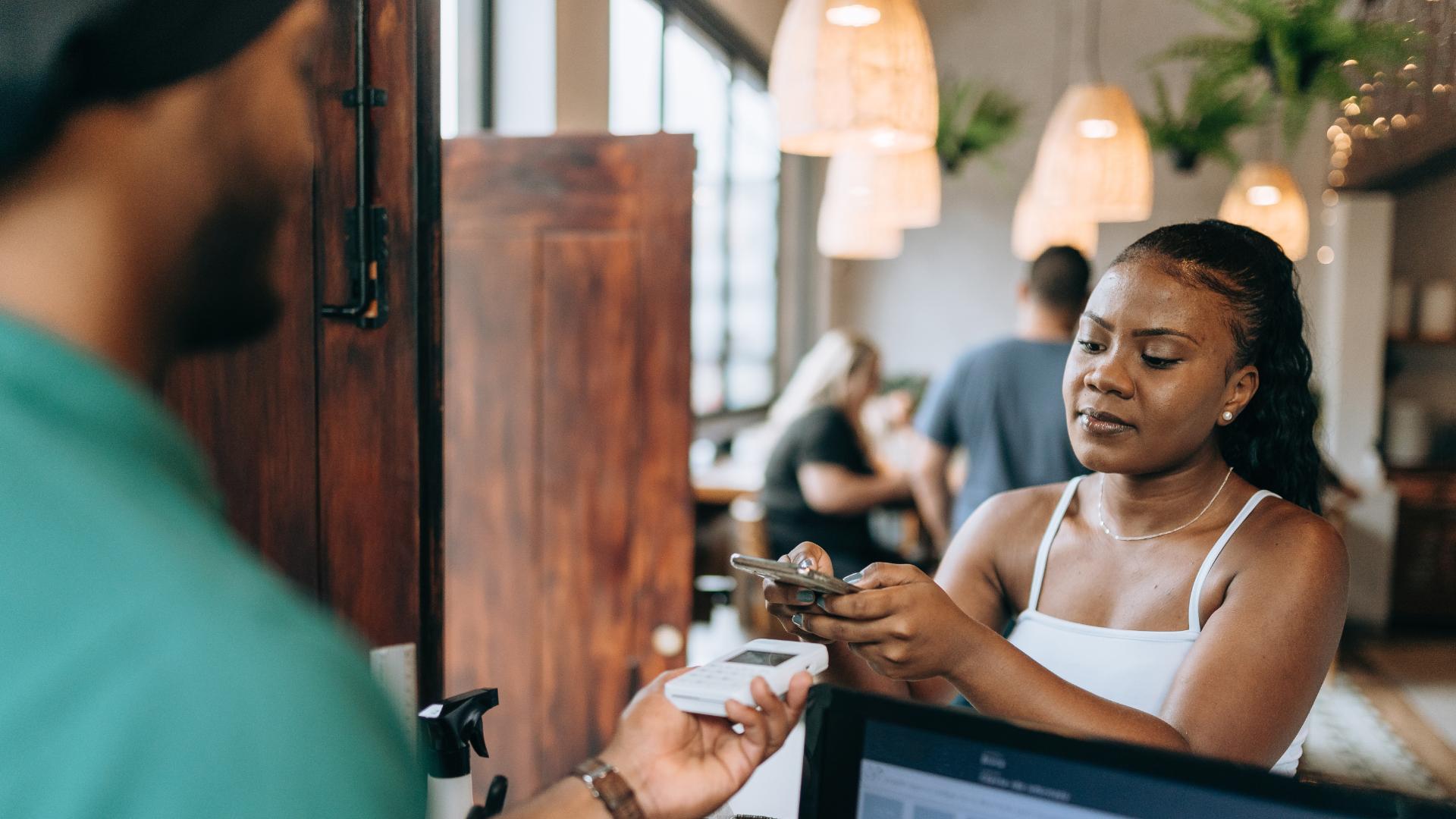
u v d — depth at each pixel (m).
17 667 0.29
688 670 0.70
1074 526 1.09
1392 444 5.68
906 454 5.16
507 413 2.65
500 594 2.68
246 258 0.41
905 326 7.56
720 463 5.45
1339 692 4.43
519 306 2.63
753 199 6.83
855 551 3.51
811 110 2.02
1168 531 1.01
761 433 5.72
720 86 6.11
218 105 0.38
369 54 1.38
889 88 1.99
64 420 0.33
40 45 0.33
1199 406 0.94
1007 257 7.34
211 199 0.39
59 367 0.33
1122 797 0.54
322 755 0.30
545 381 2.62
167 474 0.36
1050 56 7.04
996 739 0.57
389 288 1.42
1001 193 7.27
